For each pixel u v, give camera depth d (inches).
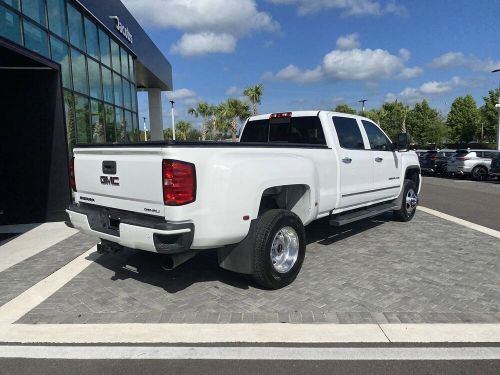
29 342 141.8
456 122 2359.7
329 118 242.2
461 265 217.2
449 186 690.8
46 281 199.0
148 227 152.6
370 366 124.6
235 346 136.8
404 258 230.2
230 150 165.8
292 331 145.9
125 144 164.4
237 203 164.7
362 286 187.8
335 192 231.6
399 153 313.3
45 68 327.9
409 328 147.4
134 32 689.0
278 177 180.9
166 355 132.2
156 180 154.3
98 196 185.2
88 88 475.5
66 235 293.9
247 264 174.9
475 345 136.2
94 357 131.8
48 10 379.9
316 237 279.6
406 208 328.5
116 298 177.5
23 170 337.7
